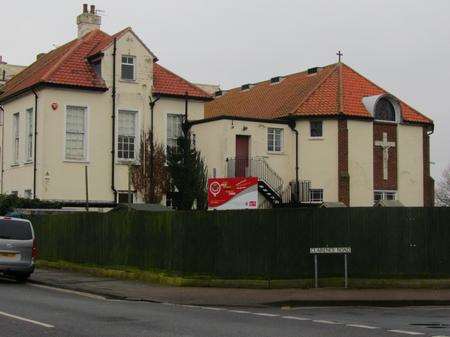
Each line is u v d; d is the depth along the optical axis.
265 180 37.75
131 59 37.44
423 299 18.06
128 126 37.16
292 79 46.25
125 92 36.97
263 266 21.06
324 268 21.38
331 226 21.48
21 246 22.00
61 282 22.25
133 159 37.06
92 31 39.78
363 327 12.83
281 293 19.45
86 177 32.94
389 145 40.41
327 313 15.72
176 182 35.75
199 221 21.53
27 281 22.95
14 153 39.09
